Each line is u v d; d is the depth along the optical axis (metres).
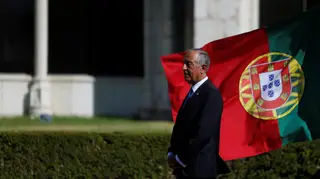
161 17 46.94
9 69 49.38
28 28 49.31
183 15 46.09
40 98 47.81
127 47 49.09
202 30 44.19
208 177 15.92
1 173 24.55
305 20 19.06
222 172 16.41
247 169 23.73
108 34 49.34
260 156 23.84
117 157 24.61
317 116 19.03
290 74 19.11
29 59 49.50
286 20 19.12
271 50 19.08
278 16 46.81
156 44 47.22
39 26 47.84
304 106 19.08
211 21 44.16
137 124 41.06
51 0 49.19
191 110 16.16
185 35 45.47
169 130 31.59
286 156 23.70
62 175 24.44
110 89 49.06
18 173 24.53
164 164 24.55
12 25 49.22
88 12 49.31
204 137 15.80
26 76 49.06
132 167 24.53
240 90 19.14
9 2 49.16
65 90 48.94
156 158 24.58
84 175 24.39
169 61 19.67
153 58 47.41
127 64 49.16
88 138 24.72
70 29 49.31
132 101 48.78
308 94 19.06
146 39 47.62
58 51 49.34
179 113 16.55
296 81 19.11
